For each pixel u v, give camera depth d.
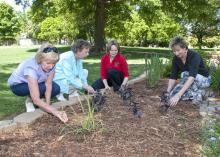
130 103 4.98
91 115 3.94
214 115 4.91
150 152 3.52
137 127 4.13
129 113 4.64
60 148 3.53
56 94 5.34
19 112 5.27
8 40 60.44
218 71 6.70
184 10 23.42
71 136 3.79
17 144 3.63
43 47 4.39
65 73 5.72
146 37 45.38
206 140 3.71
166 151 3.58
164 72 8.25
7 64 13.24
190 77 5.36
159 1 21.48
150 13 24.70
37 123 4.24
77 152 3.45
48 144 3.62
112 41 6.46
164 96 4.98
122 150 3.52
